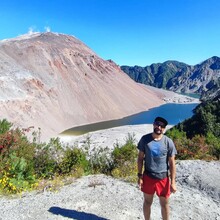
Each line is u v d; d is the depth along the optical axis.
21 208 6.71
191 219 6.89
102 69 136.75
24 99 71.50
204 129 29.81
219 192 9.03
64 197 7.53
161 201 5.82
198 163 12.00
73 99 97.94
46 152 10.73
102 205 7.13
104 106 107.44
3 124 12.34
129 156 11.48
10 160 9.21
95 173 10.89
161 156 5.64
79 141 41.28
